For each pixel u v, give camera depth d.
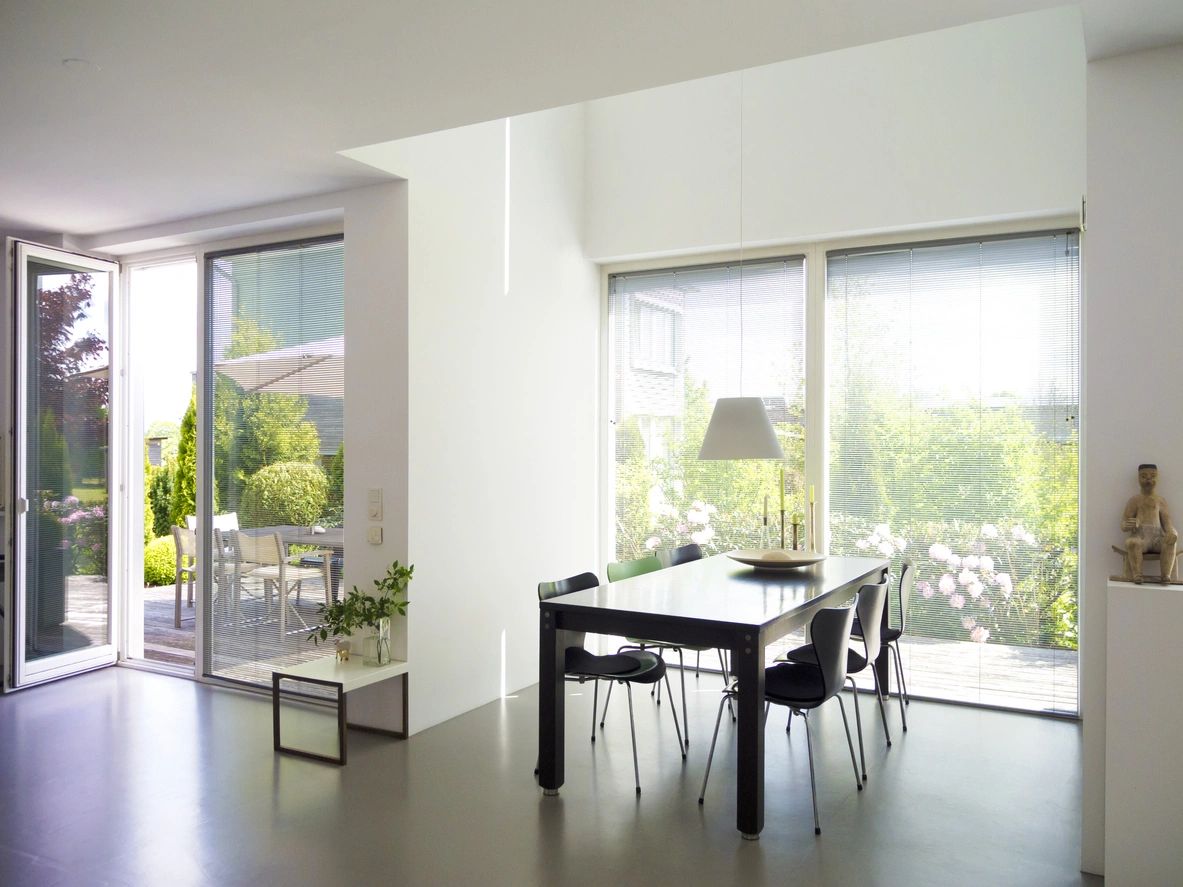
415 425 4.58
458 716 4.91
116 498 5.94
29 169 4.37
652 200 5.95
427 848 3.28
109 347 5.89
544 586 4.09
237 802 3.70
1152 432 3.06
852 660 4.25
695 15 2.77
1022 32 4.92
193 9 2.71
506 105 3.55
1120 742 2.92
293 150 4.09
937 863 3.17
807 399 5.62
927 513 5.32
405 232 4.55
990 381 5.16
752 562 4.67
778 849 3.28
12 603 5.34
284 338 5.25
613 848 3.28
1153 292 3.06
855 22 2.82
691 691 5.47
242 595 5.40
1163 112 3.05
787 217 5.51
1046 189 4.85
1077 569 4.92
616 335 6.33
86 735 4.57
